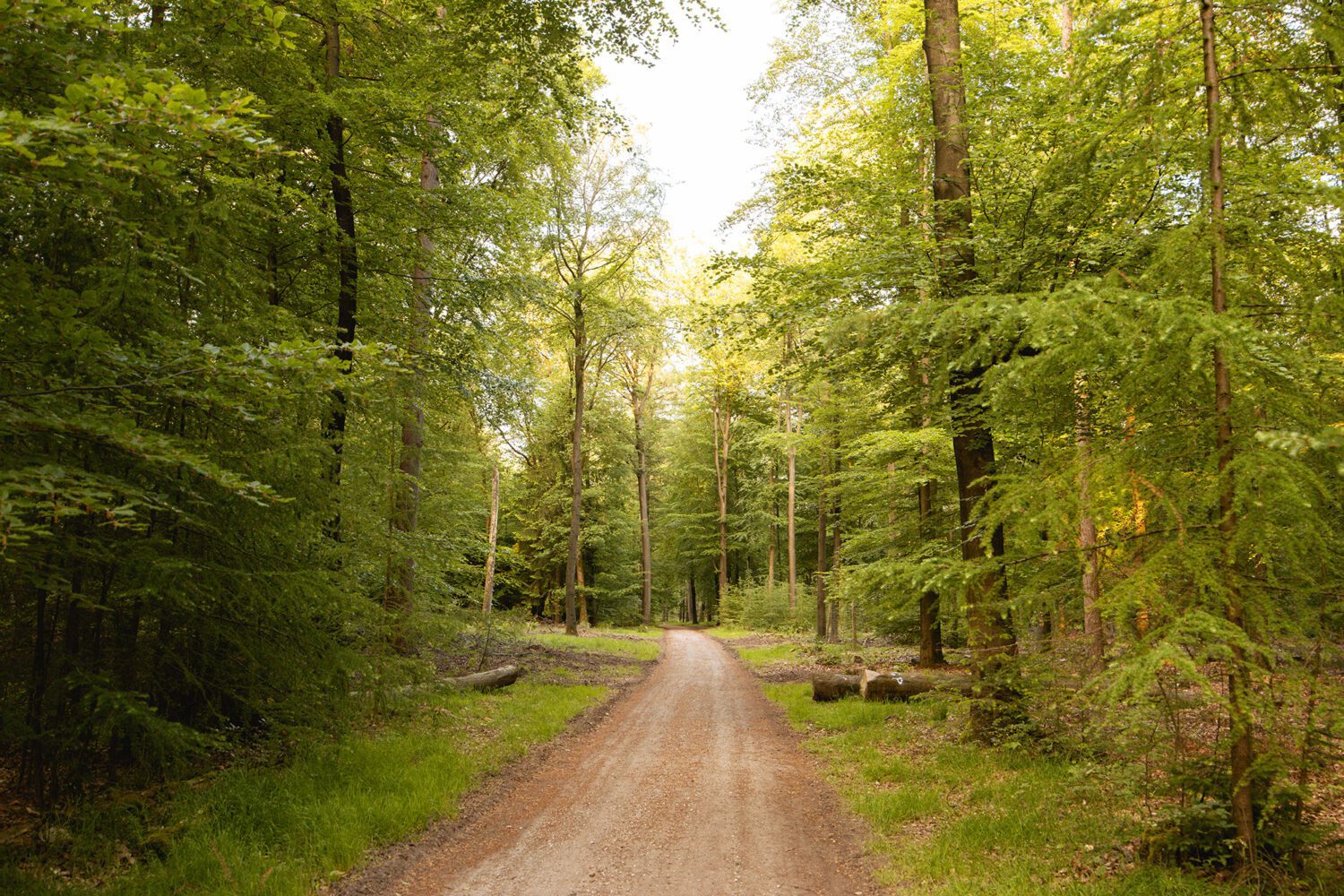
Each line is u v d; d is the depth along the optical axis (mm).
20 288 3658
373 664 7285
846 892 5047
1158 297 4066
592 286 21984
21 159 3246
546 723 10117
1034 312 4340
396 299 10828
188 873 4684
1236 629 3562
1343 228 3908
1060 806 5738
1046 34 9844
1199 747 4629
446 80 9695
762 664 18547
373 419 8664
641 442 35969
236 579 5719
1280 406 3619
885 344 8906
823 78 13633
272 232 8359
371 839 5645
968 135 9047
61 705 5262
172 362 3797
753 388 27922
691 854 5727
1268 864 4039
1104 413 4859
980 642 7469
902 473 13156
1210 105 4141
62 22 3127
